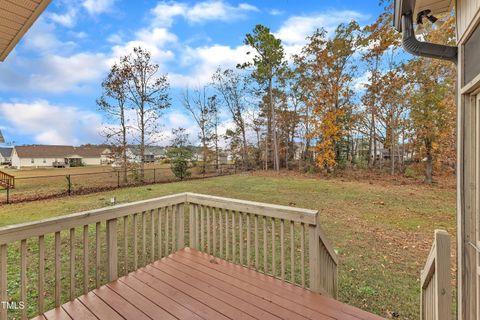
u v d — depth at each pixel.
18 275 3.32
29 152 41.47
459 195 1.74
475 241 1.62
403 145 15.97
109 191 10.80
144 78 14.33
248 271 2.67
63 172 24.25
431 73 12.02
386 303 2.82
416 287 3.17
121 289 2.31
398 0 2.08
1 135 13.07
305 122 18.39
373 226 5.75
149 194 9.75
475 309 1.59
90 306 2.05
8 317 2.41
